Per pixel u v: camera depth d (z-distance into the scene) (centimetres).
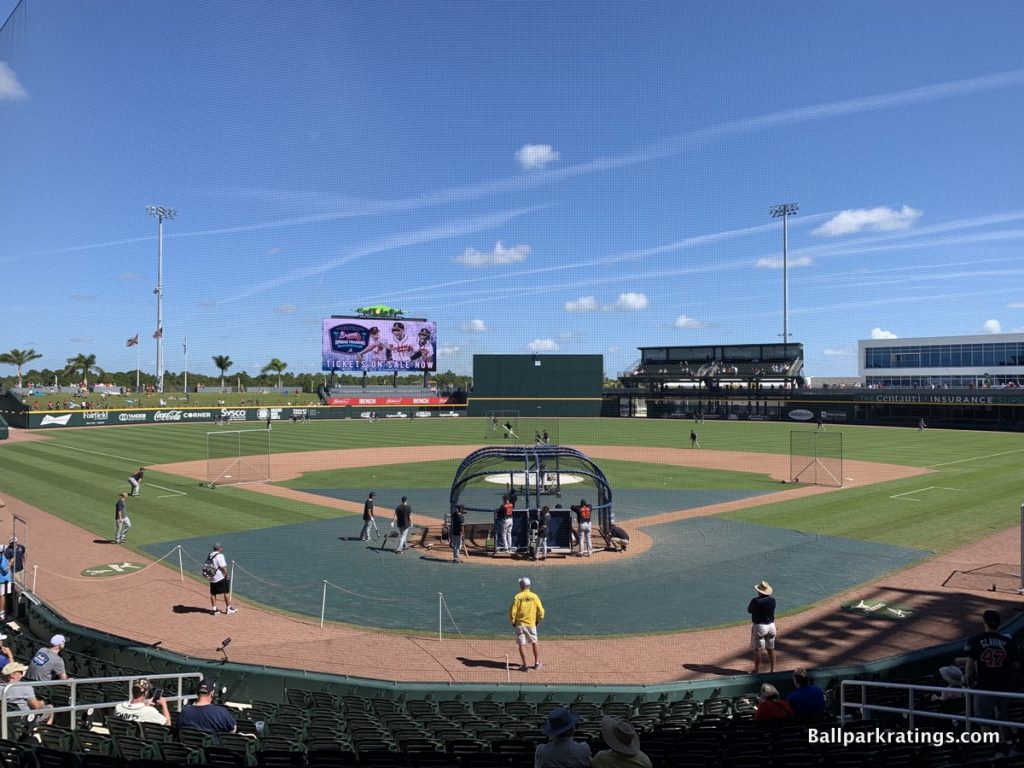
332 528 2634
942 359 10225
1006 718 934
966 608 1678
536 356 10025
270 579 1973
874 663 1275
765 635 1299
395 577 1998
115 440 6197
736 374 10012
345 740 895
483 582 1953
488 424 8656
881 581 1912
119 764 695
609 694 1196
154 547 2327
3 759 754
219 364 15212
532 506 3036
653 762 744
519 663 1392
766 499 3241
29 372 15162
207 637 1527
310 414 9406
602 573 2034
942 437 6469
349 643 1500
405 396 10562
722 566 2092
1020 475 3884
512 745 834
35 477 3916
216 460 4750
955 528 2550
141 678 1038
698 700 1204
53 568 2070
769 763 723
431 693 1212
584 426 8344
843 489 3484
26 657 1320
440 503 3183
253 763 753
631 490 3534
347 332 9800
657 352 10844
